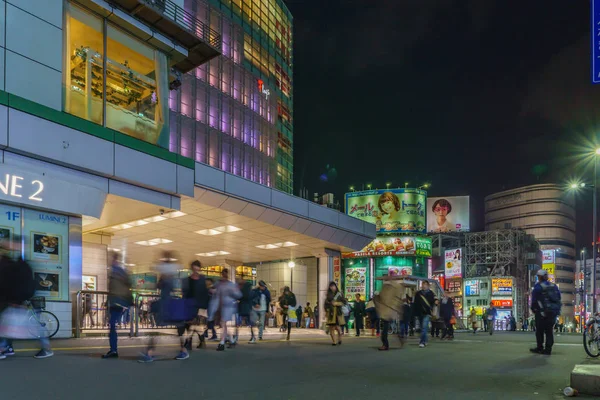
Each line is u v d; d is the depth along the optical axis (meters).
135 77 19.11
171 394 6.25
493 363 10.62
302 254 39.44
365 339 20.64
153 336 9.75
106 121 17.75
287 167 55.81
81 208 16.28
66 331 15.19
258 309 17.56
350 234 36.59
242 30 47.34
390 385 7.31
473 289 78.94
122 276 10.17
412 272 76.00
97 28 17.69
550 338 13.00
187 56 21.31
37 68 15.36
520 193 155.75
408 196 77.50
